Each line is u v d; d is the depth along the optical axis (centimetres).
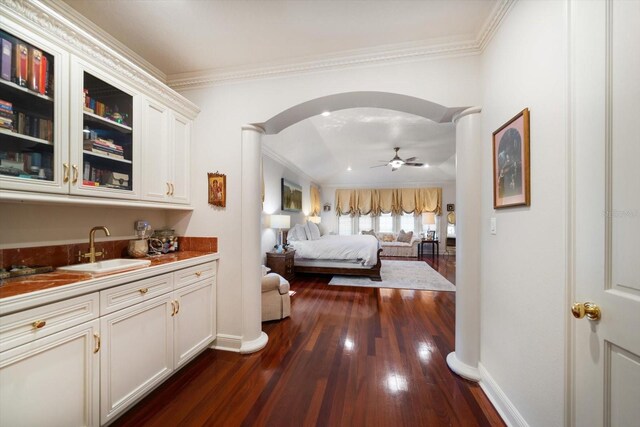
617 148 84
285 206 571
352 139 528
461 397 170
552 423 114
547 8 119
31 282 124
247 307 229
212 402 164
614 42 85
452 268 612
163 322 174
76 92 144
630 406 81
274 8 166
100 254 189
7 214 140
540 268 123
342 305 352
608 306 88
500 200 158
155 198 198
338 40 198
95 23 178
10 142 127
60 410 117
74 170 143
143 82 185
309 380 186
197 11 168
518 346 141
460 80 196
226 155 236
